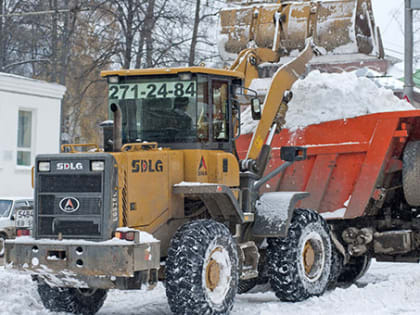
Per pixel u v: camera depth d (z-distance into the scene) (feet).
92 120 230.27
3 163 123.34
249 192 53.47
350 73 67.21
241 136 63.62
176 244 44.73
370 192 63.41
